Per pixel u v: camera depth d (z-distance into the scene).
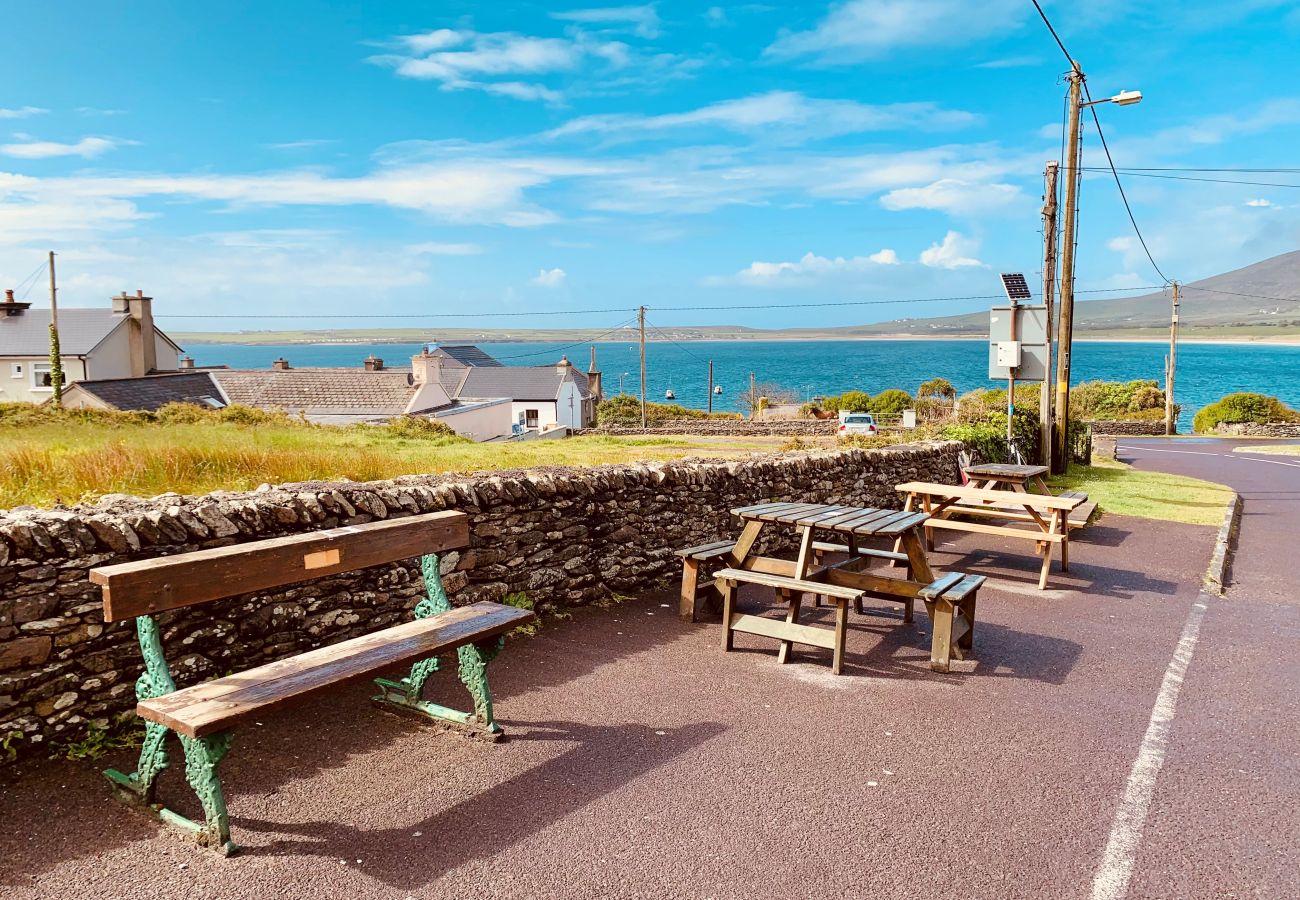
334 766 4.23
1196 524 13.05
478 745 4.52
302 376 54.38
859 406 54.50
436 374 53.84
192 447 10.02
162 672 3.64
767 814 3.89
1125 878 3.46
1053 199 17.67
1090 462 23.06
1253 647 6.87
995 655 6.46
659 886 3.30
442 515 5.15
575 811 3.86
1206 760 4.64
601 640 6.43
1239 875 3.50
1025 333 16.56
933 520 10.42
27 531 3.99
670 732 4.79
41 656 4.04
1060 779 4.35
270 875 3.28
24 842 3.42
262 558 4.11
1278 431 45.03
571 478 7.18
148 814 3.67
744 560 7.11
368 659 4.05
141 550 4.43
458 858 3.45
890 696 5.48
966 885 3.38
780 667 5.97
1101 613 7.88
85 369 47.06
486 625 4.60
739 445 31.70
